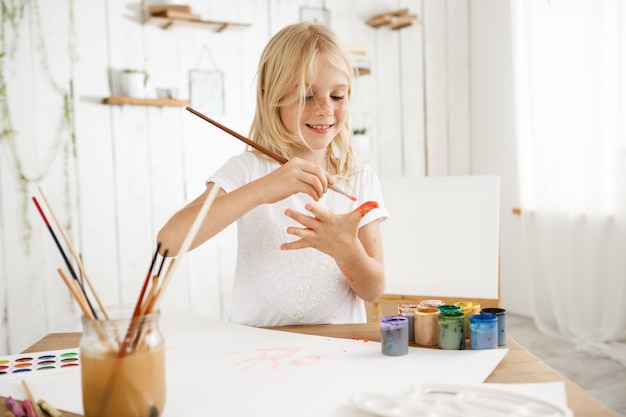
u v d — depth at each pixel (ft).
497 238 5.99
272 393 2.54
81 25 8.95
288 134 4.21
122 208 9.36
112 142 9.23
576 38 9.46
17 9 8.55
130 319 2.17
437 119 12.01
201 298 9.96
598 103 9.11
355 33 11.14
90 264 9.16
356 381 2.66
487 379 2.68
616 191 8.95
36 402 2.53
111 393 2.14
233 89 10.11
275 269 4.18
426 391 2.42
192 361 3.02
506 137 11.47
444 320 3.16
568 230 9.64
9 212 8.62
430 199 6.40
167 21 9.21
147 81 9.43
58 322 8.97
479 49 12.02
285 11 10.48
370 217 4.31
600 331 9.29
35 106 8.71
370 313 7.17
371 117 11.36
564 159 9.73
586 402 2.37
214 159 10.01
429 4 11.82
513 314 11.49
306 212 4.28
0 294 8.59
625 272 8.89
